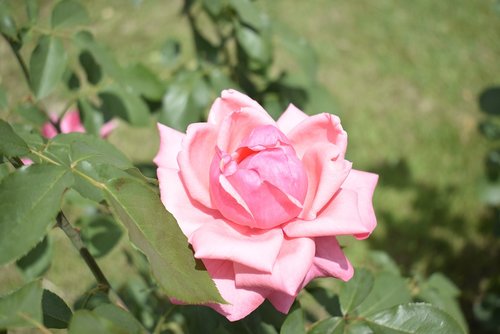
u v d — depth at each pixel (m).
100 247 0.60
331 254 0.39
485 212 1.22
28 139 0.42
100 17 1.78
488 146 1.35
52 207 0.34
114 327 0.31
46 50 0.55
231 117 0.38
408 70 1.56
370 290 0.47
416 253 1.16
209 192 0.38
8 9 0.54
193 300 0.34
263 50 0.68
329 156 0.38
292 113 0.44
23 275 0.59
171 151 0.41
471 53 1.60
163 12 1.76
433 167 1.32
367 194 0.41
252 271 0.36
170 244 0.35
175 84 0.65
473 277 1.12
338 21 1.70
